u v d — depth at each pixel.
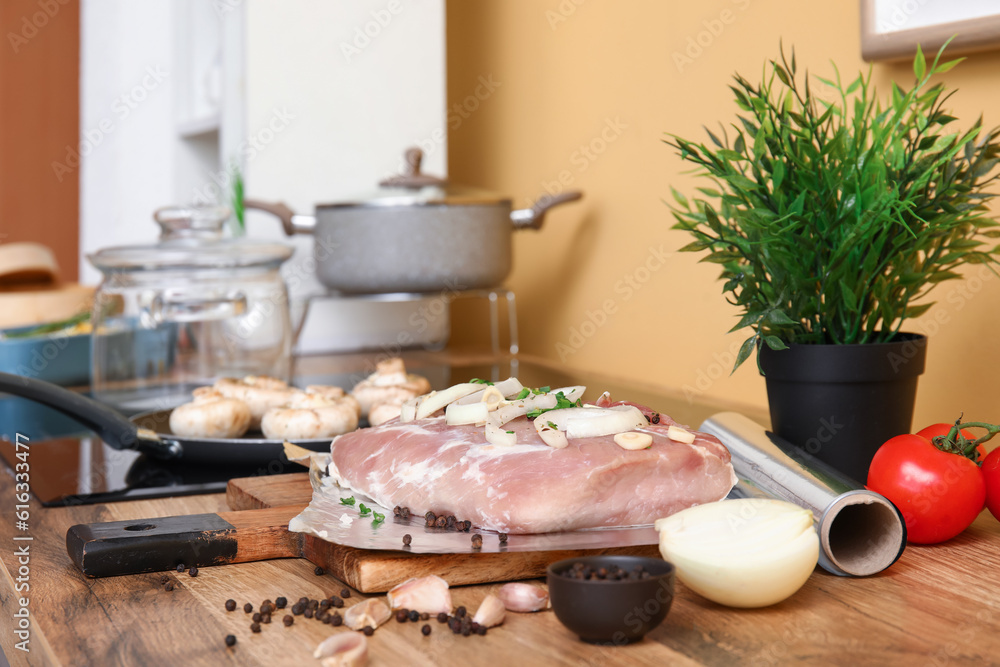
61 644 0.76
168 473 1.02
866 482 0.90
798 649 0.75
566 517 0.81
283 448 1.00
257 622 0.77
